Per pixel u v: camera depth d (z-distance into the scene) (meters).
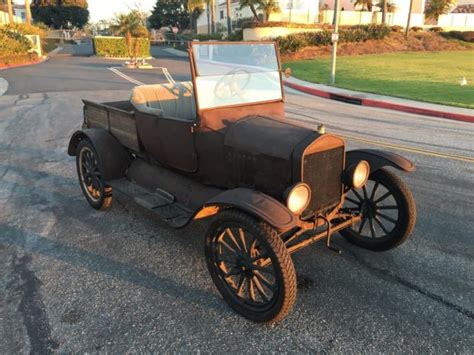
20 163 6.81
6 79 19.34
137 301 3.28
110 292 3.39
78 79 19.61
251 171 3.45
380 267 3.77
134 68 26.69
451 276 3.62
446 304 3.25
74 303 3.25
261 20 38.53
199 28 62.78
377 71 21.73
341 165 3.51
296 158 3.11
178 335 2.91
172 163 4.27
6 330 2.95
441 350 2.78
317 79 19.77
